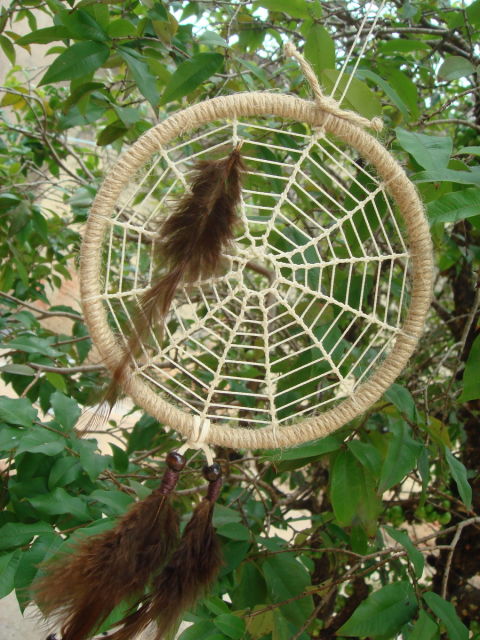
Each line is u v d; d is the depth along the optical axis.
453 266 0.84
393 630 0.49
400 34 0.83
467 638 0.49
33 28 0.79
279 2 0.61
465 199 0.49
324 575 0.82
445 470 0.67
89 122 0.74
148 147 0.44
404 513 0.98
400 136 0.52
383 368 0.48
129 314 0.47
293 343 0.83
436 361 0.95
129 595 0.46
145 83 0.62
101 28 0.63
